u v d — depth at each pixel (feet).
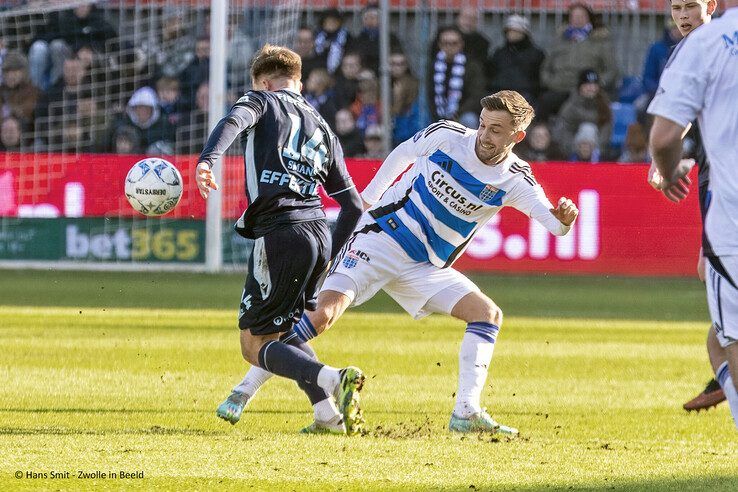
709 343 66.39
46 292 150.51
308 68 194.39
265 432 63.31
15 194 184.96
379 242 69.87
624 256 184.75
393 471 52.65
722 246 47.14
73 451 55.67
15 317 121.80
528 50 192.95
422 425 67.26
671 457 57.72
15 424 63.36
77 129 197.77
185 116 194.59
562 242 184.75
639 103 196.13
